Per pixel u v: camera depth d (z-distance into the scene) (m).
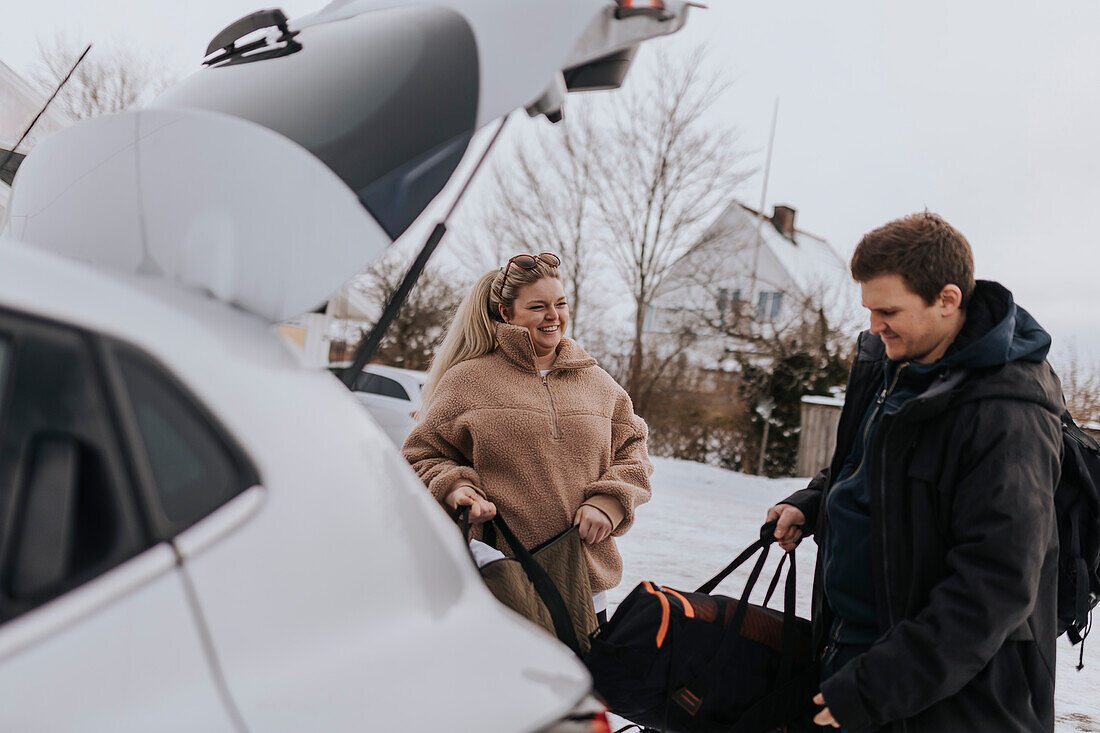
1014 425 1.46
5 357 0.81
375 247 1.08
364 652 0.89
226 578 0.84
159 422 0.86
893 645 1.45
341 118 1.25
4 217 1.37
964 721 1.50
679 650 1.74
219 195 1.08
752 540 8.55
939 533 1.51
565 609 1.94
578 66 1.50
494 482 2.19
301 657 0.86
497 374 2.28
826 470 2.07
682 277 22.22
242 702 0.80
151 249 1.08
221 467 0.88
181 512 0.85
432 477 2.17
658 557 7.15
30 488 0.79
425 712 0.87
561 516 2.20
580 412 2.30
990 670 1.49
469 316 2.38
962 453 1.48
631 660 1.72
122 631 0.78
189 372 0.90
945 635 1.40
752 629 1.80
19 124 10.07
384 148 1.20
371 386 9.35
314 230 1.07
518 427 2.20
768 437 19.48
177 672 0.78
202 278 1.05
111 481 0.82
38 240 1.20
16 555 0.77
